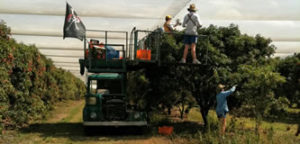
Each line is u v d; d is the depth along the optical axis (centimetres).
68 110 2048
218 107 1009
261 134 1084
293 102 2192
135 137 1040
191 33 1017
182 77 1170
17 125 1197
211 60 1077
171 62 1029
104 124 1030
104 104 1098
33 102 1445
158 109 1502
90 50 1112
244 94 1109
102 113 1073
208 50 1080
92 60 1118
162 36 1131
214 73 1067
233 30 1202
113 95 1150
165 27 1152
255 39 1210
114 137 1041
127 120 1059
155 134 1095
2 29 1112
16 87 1256
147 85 1589
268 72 1041
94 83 1160
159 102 1399
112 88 1169
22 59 1276
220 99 1005
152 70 1257
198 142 933
